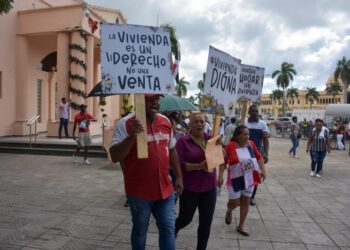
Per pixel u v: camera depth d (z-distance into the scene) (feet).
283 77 250.37
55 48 71.00
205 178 13.97
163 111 23.11
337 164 48.65
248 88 21.39
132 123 11.03
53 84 74.59
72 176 33.19
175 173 12.97
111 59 11.59
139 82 11.71
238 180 18.03
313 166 37.50
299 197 27.22
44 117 70.64
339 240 17.74
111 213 21.54
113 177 32.91
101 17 64.49
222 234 18.30
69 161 41.93
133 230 11.91
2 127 58.59
